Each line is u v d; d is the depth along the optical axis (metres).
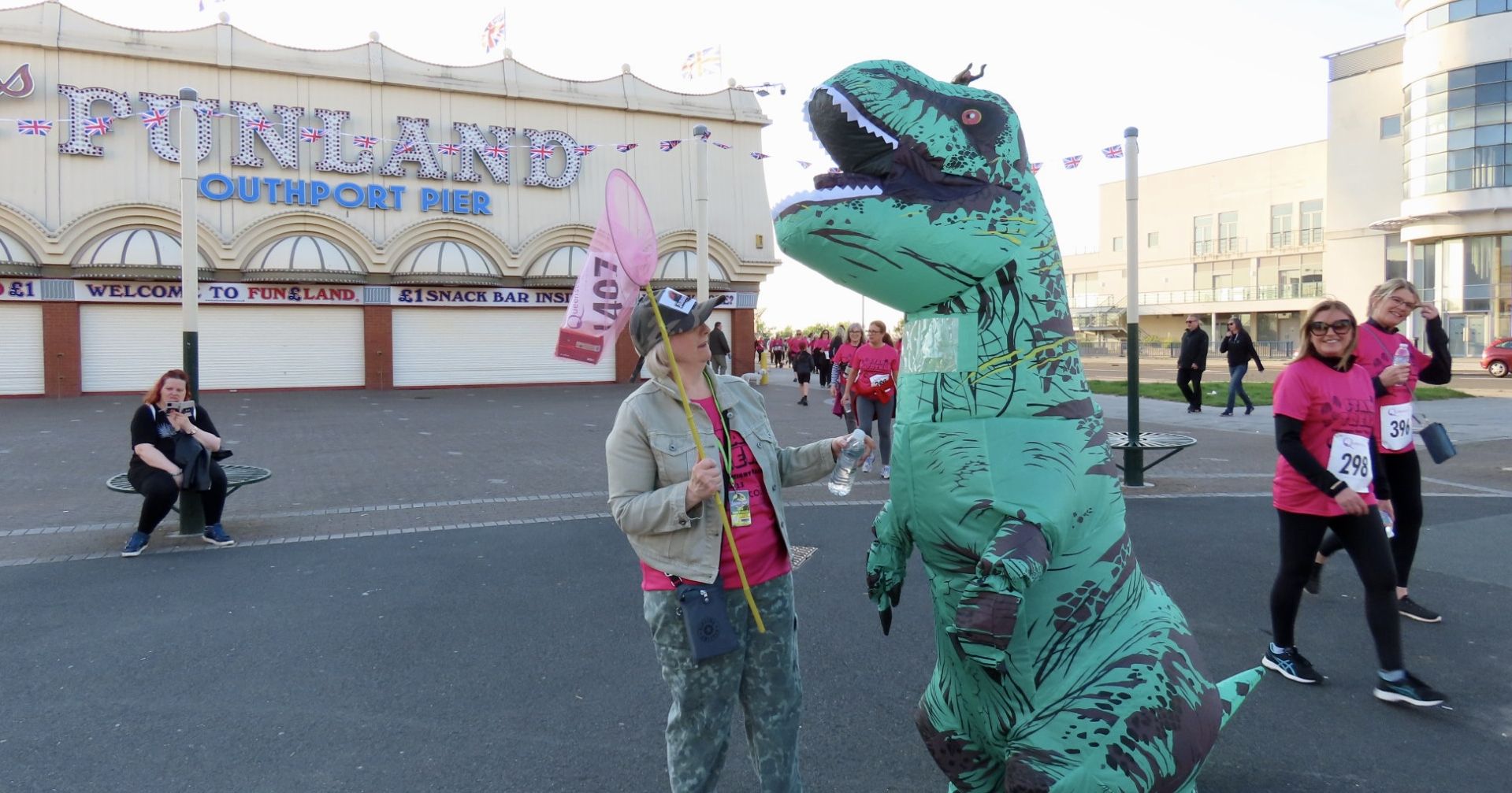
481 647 4.61
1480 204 37.03
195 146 7.09
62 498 8.69
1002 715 2.34
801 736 3.64
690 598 2.47
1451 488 8.78
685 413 2.61
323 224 23.38
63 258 20.97
